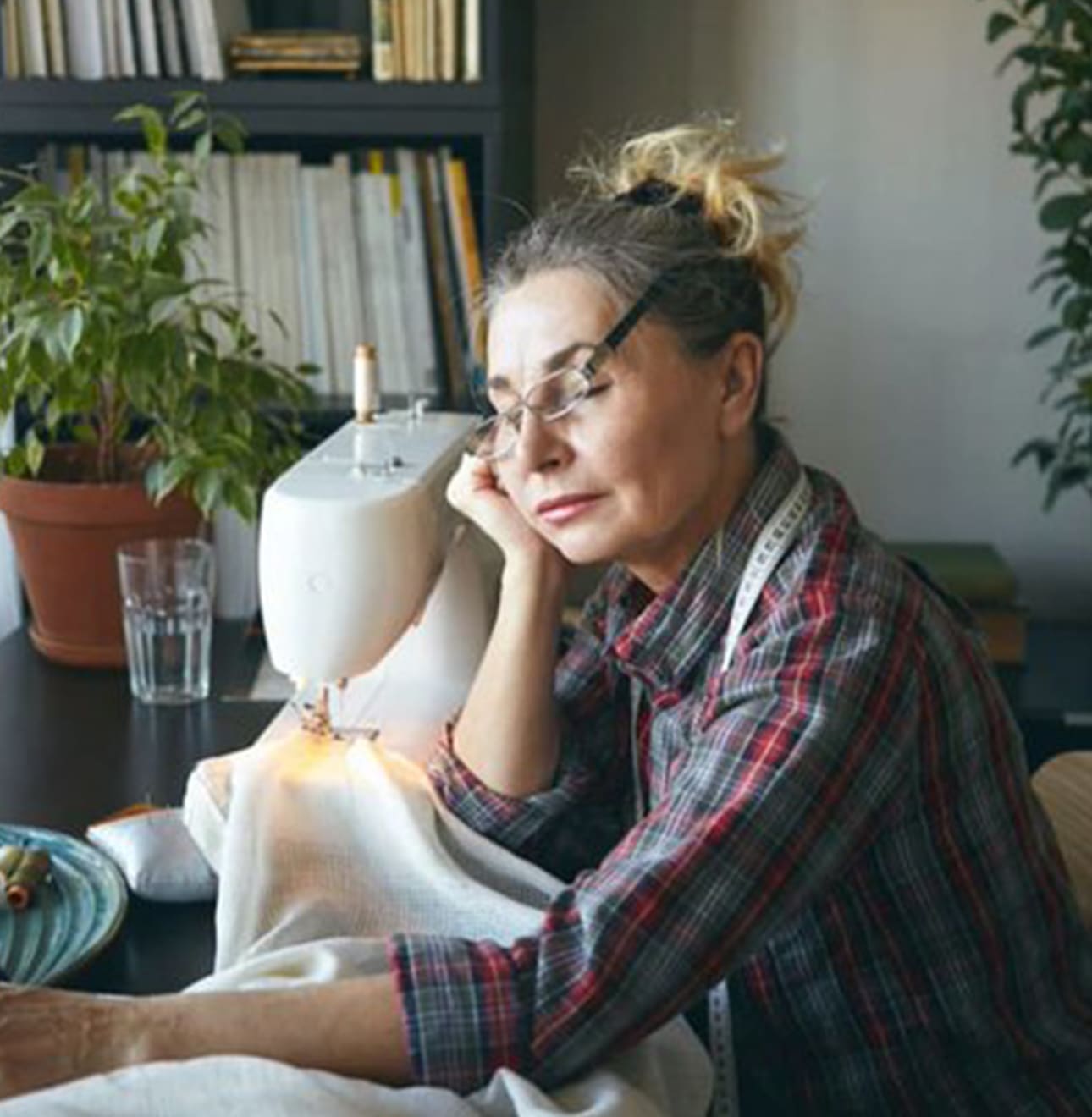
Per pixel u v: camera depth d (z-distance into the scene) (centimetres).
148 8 227
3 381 199
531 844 145
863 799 113
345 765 141
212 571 203
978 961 124
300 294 243
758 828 109
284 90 227
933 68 269
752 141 271
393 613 148
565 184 273
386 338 244
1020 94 244
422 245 242
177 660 199
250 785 137
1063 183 271
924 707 118
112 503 204
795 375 279
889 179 272
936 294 276
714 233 123
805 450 282
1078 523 284
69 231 202
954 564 260
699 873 108
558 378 119
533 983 108
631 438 119
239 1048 107
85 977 134
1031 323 277
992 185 272
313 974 116
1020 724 241
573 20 268
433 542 153
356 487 147
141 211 205
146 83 228
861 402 280
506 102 232
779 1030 127
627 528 121
